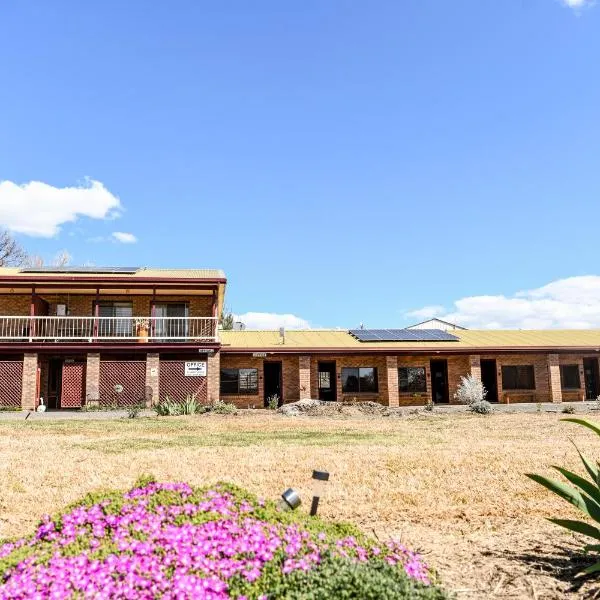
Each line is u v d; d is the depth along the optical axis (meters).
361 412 22.67
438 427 16.72
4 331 25.94
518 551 5.41
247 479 8.50
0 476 8.73
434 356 28.91
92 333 26.27
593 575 4.70
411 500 7.41
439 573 4.77
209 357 24.75
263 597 3.26
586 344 29.31
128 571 3.40
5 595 3.19
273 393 27.72
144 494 4.77
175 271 28.48
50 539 4.11
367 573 3.54
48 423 17.52
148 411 22.25
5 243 45.97
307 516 4.90
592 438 13.56
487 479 8.62
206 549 3.71
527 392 28.95
